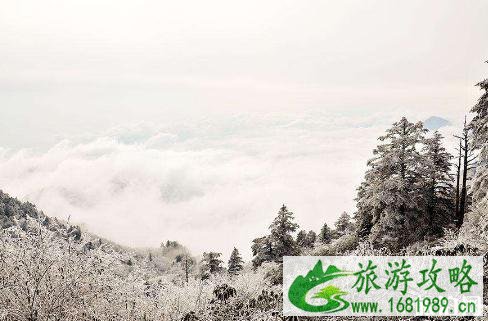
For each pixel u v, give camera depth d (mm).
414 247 16422
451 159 26688
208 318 8062
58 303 5965
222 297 9008
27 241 6164
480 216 16703
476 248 11789
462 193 26125
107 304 6555
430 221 22750
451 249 11867
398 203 21297
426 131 22484
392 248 20547
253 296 9578
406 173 22469
